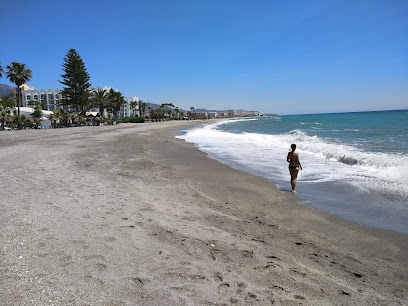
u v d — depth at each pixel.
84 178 7.55
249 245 3.99
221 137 24.27
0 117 43.72
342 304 2.71
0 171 8.16
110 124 62.44
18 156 11.52
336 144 15.02
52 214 4.52
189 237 4.10
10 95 87.12
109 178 7.80
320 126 37.97
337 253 3.87
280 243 4.13
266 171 9.55
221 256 3.57
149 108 134.25
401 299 2.84
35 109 60.75
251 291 2.82
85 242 3.58
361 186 7.23
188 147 16.88
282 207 5.87
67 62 58.56
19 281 2.56
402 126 29.56
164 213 5.12
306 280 3.12
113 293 2.55
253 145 17.20
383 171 8.51
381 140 16.67
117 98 76.12
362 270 3.42
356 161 9.89
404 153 11.15
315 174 8.80
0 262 2.87
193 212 5.34
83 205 5.15
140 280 2.82
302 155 12.53
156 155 13.33
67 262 3.02
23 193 5.74
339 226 4.83
